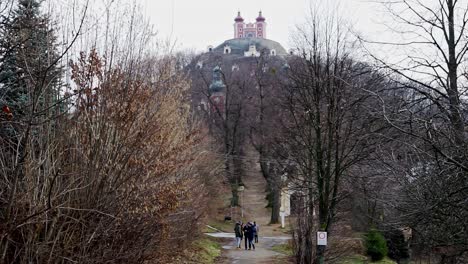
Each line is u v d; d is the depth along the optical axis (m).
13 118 7.88
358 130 13.05
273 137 26.19
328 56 14.75
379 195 10.14
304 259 15.56
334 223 16.69
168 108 13.51
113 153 9.91
